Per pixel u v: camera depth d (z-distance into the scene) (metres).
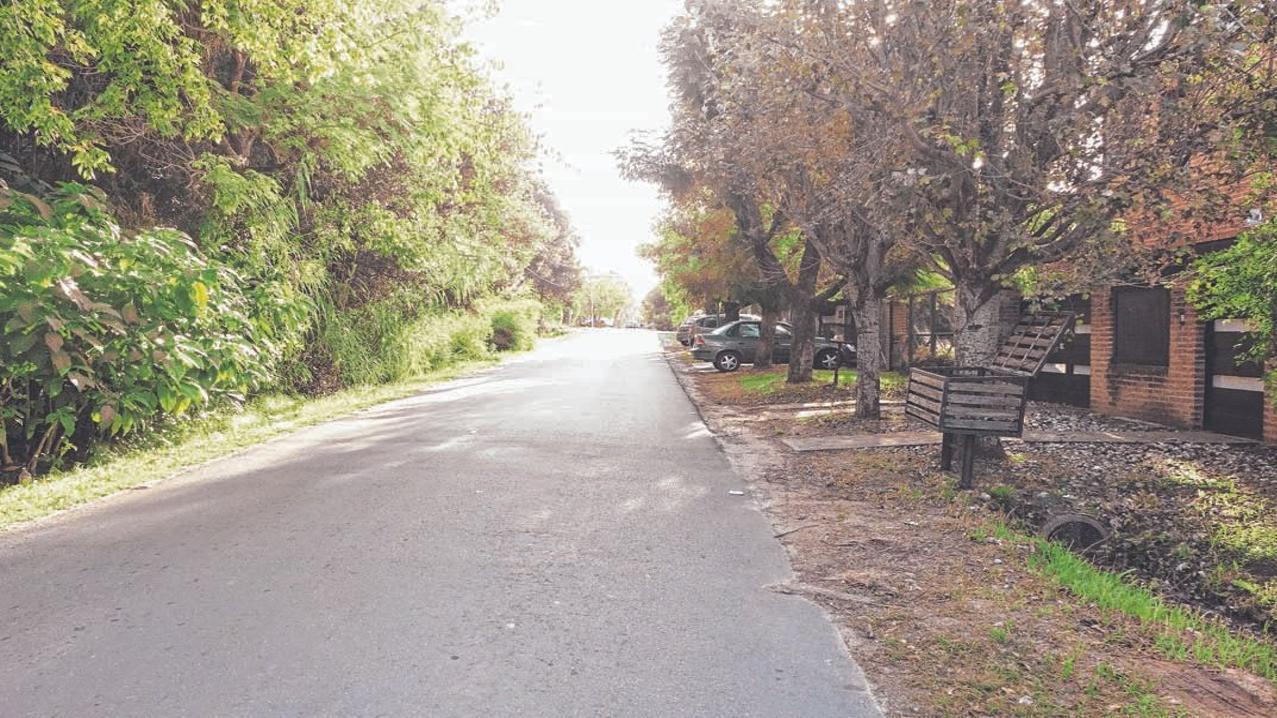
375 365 18.06
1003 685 3.58
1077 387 14.40
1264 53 7.27
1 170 9.70
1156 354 12.27
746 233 18.09
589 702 3.35
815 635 4.12
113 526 5.97
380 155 14.47
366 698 3.33
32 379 7.81
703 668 3.71
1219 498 7.77
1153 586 5.91
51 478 7.67
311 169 13.86
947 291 20.25
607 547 5.66
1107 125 7.72
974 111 8.20
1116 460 9.29
